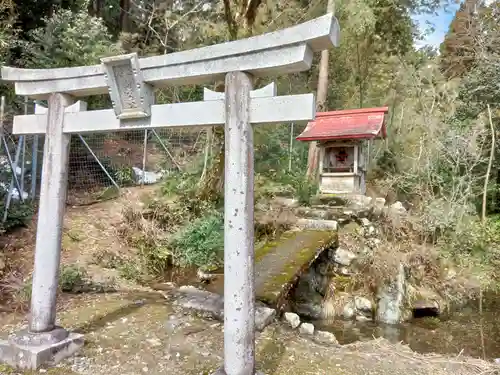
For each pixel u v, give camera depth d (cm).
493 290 711
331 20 206
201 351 315
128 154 960
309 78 1290
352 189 790
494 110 949
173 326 364
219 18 1010
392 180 1027
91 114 290
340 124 809
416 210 919
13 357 279
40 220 293
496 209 998
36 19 858
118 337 333
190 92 999
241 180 229
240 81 234
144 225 621
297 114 219
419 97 1147
